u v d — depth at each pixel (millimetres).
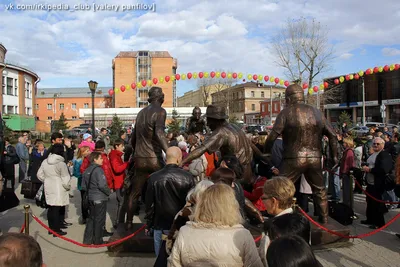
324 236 5500
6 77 38750
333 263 4898
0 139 5852
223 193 2500
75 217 7914
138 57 65688
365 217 7461
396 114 42938
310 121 5363
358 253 5285
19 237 1743
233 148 5016
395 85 43094
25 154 12164
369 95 46094
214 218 2432
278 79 14078
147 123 5391
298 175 5508
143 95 65375
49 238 6246
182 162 4719
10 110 39438
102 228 5738
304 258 1700
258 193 5652
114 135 24688
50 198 6277
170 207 3811
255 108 75188
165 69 66250
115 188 6934
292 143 5461
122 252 5375
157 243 3895
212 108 5004
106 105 72250
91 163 5844
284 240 1796
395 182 5969
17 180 13289
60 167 6305
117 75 65875
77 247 5730
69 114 71625
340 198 9383
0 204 5652
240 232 2428
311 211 7727
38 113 70938
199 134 9781
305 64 28438
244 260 2379
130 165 6250
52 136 6977
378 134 10344
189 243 2412
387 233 6297
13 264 1638
